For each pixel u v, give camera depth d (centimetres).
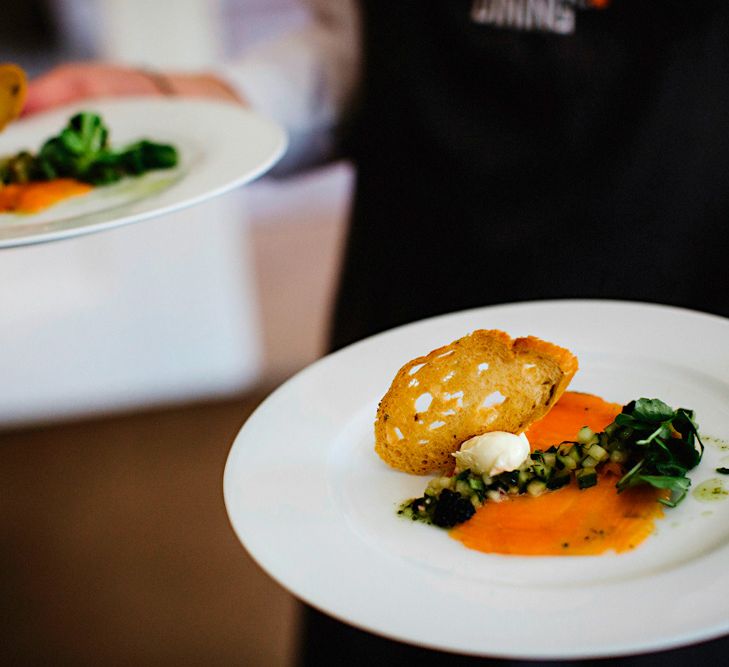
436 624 46
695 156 82
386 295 90
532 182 85
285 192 196
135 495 164
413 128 87
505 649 45
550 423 58
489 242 86
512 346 58
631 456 54
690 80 80
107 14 164
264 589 137
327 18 104
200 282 183
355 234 94
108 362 186
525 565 50
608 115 82
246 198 194
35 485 170
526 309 65
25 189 81
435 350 58
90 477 171
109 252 176
